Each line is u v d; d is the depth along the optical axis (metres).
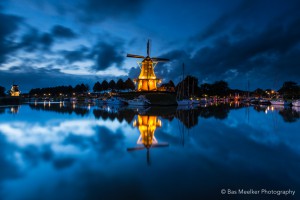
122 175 8.19
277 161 9.98
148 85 65.00
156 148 12.27
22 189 7.02
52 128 19.58
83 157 10.50
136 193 6.75
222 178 7.93
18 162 9.75
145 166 9.19
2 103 70.88
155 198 6.44
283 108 54.09
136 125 21.45
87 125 21.48
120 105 66.56
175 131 18.00
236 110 44.94
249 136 15.98
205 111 40.94
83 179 7.81
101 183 7.47
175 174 8.30
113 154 11.02
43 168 8.96
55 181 7.65
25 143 13.52
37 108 50.81
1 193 6.75
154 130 18.47
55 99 141.12
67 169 8.83
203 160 10.05
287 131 18.28
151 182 7.54
